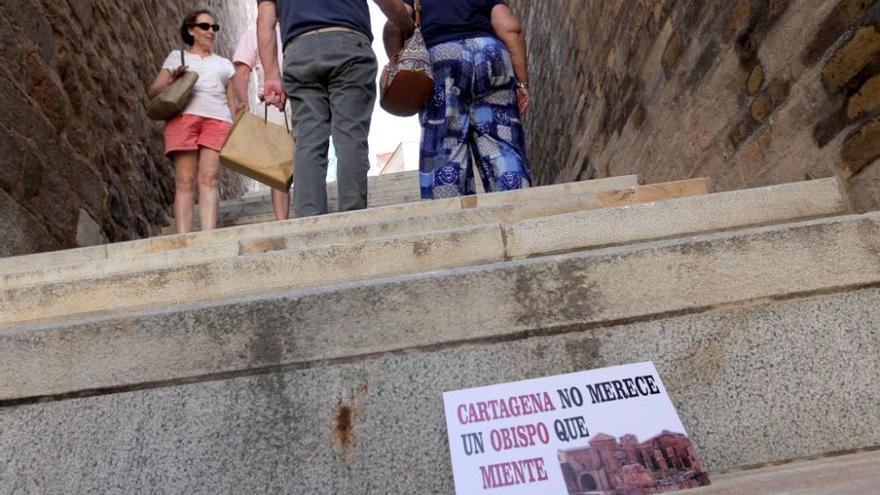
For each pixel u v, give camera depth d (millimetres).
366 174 2631
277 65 2885
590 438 1158
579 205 2158
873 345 1270
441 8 3064
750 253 1370
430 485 1155
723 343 1287
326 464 1181
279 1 2854
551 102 5969
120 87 4527
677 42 3084
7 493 1174
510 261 1500
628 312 1323
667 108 3283
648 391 1218
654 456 1135
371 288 1340
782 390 1232
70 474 1188
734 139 2617
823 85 2010
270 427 1220
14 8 3158
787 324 1300
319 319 1314
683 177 3170
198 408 1240
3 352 1286
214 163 3723
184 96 3568
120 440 1215
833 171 1987
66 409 1247
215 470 1183
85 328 1309
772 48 2281
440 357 1283
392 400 1240
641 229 1645
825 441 1183
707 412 1218
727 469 1165
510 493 1101
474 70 2982
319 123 2633
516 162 2947
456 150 2938
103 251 2250
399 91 2943
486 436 1171
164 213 5184
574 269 1363
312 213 2475
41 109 3312
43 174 3242
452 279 1351
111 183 4145
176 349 1292
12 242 2873
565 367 1276
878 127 1784
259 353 1288
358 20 2748
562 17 5297
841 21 1909
